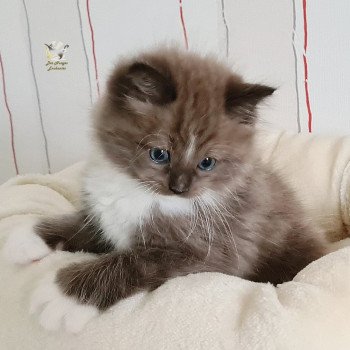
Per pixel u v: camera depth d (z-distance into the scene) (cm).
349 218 29
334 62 35
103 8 36
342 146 31
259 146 26
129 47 36
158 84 19
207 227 21
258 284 19
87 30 36
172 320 17
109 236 22
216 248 21
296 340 16
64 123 39
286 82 36
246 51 36
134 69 19
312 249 26
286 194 27
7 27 36
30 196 28
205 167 21
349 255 19
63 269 20
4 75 37
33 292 19
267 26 35
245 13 35
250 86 20
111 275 19
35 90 38
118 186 21
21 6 36
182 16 36
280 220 25
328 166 30
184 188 20
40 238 22
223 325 17
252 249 22
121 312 18
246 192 22
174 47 23
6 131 39
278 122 37
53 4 36
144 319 17
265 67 36
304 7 34
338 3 34
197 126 20
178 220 21
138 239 21
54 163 39
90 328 17
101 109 22
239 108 21
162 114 20
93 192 22
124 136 20
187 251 20
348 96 36
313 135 33
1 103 38
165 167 20
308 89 36
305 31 35
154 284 19
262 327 16
